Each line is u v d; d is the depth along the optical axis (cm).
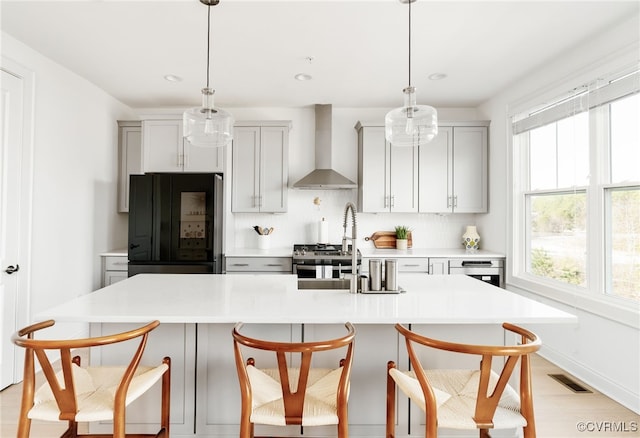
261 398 146
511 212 374
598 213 268
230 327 190
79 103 346
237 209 424
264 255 394
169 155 404
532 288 339
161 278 254
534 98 335
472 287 223
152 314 163
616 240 258
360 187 437
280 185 423
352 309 173
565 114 299
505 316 161
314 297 197
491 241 418
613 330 251
